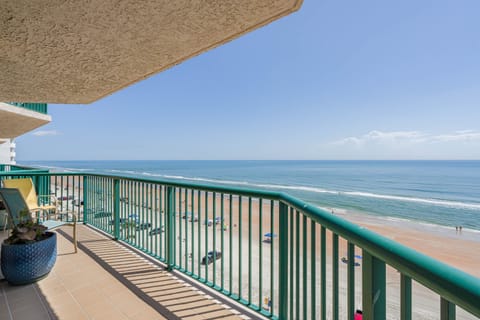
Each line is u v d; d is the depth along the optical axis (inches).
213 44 66.4
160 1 46.3
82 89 102.1
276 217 607.8
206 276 91.9
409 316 22.4
